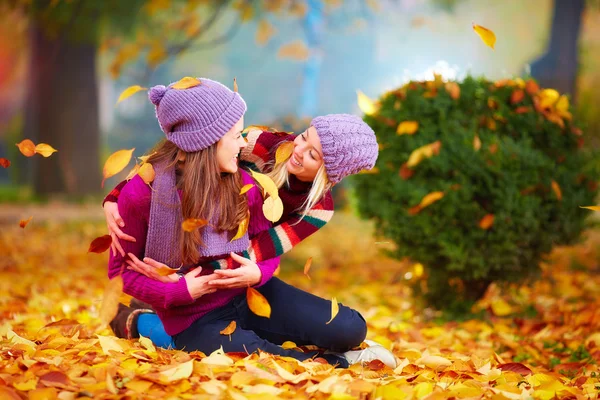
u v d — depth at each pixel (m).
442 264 4.66
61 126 15.83
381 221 4.79
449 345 3.89
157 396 2.29
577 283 6.04
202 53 33.75
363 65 24.45
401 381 2.59
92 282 5.84
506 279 4.57
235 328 2.91
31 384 2.30
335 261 7.62
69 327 3.56
